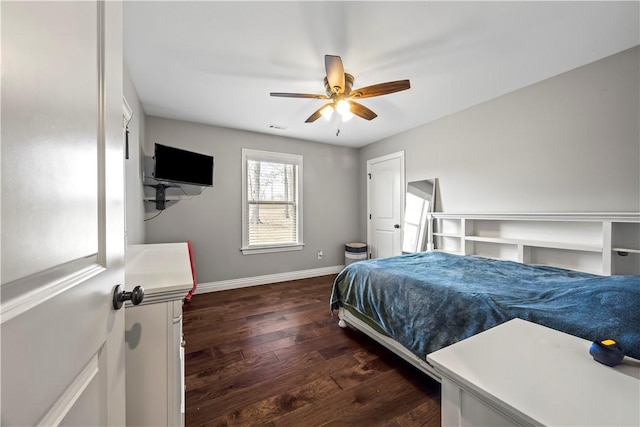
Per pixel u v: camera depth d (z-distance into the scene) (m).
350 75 2.17
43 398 0.36
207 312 2.81
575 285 1.45
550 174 2.34
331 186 4.48
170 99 2.69
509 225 2.66
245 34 1.75
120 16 0.69
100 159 0.56
